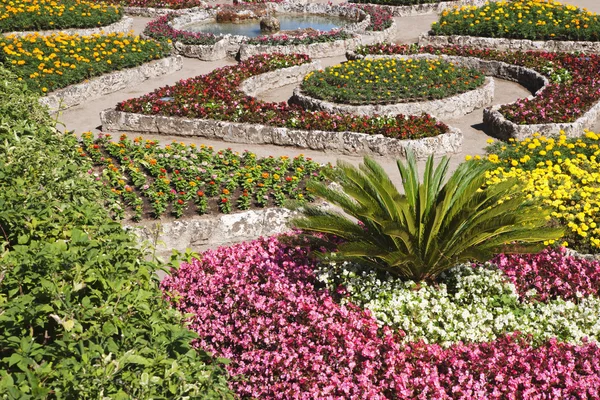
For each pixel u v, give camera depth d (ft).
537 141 34.24
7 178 17.79
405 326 19.29
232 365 19.21
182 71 61.77
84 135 36.88
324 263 21.79
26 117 25.18
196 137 43.34
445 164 23.39
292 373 17.58
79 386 9.91
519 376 16.75
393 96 46.57
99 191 20.74
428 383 16.42
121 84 55.47
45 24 69.82
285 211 30.30
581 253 25.59
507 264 23.00
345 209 22.20
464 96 47.57
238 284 20.92
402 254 20.30
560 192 27.81
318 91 48.47
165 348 11.75
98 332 11.44
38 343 11.83
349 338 18.04
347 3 87.61
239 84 51.80
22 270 12.46
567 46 62.64
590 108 42.86
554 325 19.93
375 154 39.09
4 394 9.43
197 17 83.25
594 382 16.39
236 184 32.14
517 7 68.28
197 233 29.22
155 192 30.76
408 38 72.43
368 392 16.58
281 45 64.75
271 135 41.45
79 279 12.39
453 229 20.49
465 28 67.41
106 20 74.43
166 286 22.02
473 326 19.47
